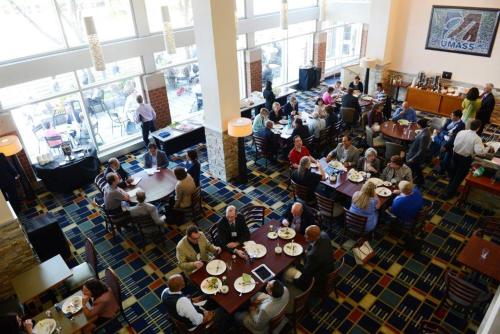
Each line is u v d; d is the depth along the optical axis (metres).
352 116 8.87
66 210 7.05
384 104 9.05
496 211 6.23
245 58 11.14
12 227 4.66
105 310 3.98
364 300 4.77
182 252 4.42
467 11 9.24
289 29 12.09
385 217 5.66
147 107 8.66
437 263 5.31
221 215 6.55
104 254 5.84
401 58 10.91
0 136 7.02
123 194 5.80
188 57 9.69
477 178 6.17
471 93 7.98
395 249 5.60
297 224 4.84
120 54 8.20
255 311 3.87
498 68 9.22
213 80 6.68
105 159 8.69
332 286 4.50
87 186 7.82
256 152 8.20
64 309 4.03
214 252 4.50
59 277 4.52
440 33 9.89
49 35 7.23
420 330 4.21
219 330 4.06
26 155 7.51
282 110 9.20
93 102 8.42
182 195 5.91
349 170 6.30
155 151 6.85
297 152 6.71
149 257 5.72
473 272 4.82
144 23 8.39
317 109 8.54
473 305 4.11
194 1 6.23
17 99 7.18
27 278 4.52
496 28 8.94
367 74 11.13
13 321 3.56
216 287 4.03
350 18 11.77
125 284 5.25
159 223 5.59
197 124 8.81
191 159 6.42
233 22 6.47
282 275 4.49
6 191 6.77
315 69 12.66
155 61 8.98
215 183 7.57
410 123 7.96
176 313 3.71
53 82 7.56
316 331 4.39
